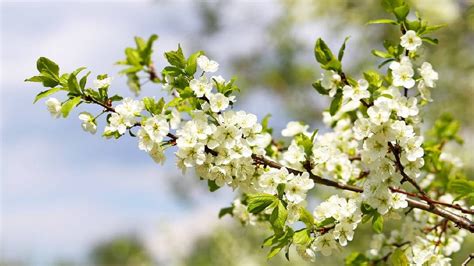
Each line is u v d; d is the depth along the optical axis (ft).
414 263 4.35
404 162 4.11
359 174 4.48
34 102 4.13
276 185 4.10
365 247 6.88
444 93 8.55
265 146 4.42
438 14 8.22
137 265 14.12
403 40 4.25
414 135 4.25
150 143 4.06
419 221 4.63
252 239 10.03
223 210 4.69
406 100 4.13
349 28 9.39
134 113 4.10
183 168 4.09
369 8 9.21
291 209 4.09
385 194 4.13
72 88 4.10
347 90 4.17
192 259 11.59
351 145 4.57
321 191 5.84
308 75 10.30
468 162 6.56
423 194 4.21
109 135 4.10
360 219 4.10
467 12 8.07
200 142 4.03
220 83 4.14
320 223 4.10
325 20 9.54
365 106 4.27
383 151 4.09
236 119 4.06
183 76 4.17
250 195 4.05
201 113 4.06
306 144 4.24
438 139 5.08
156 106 4.10
